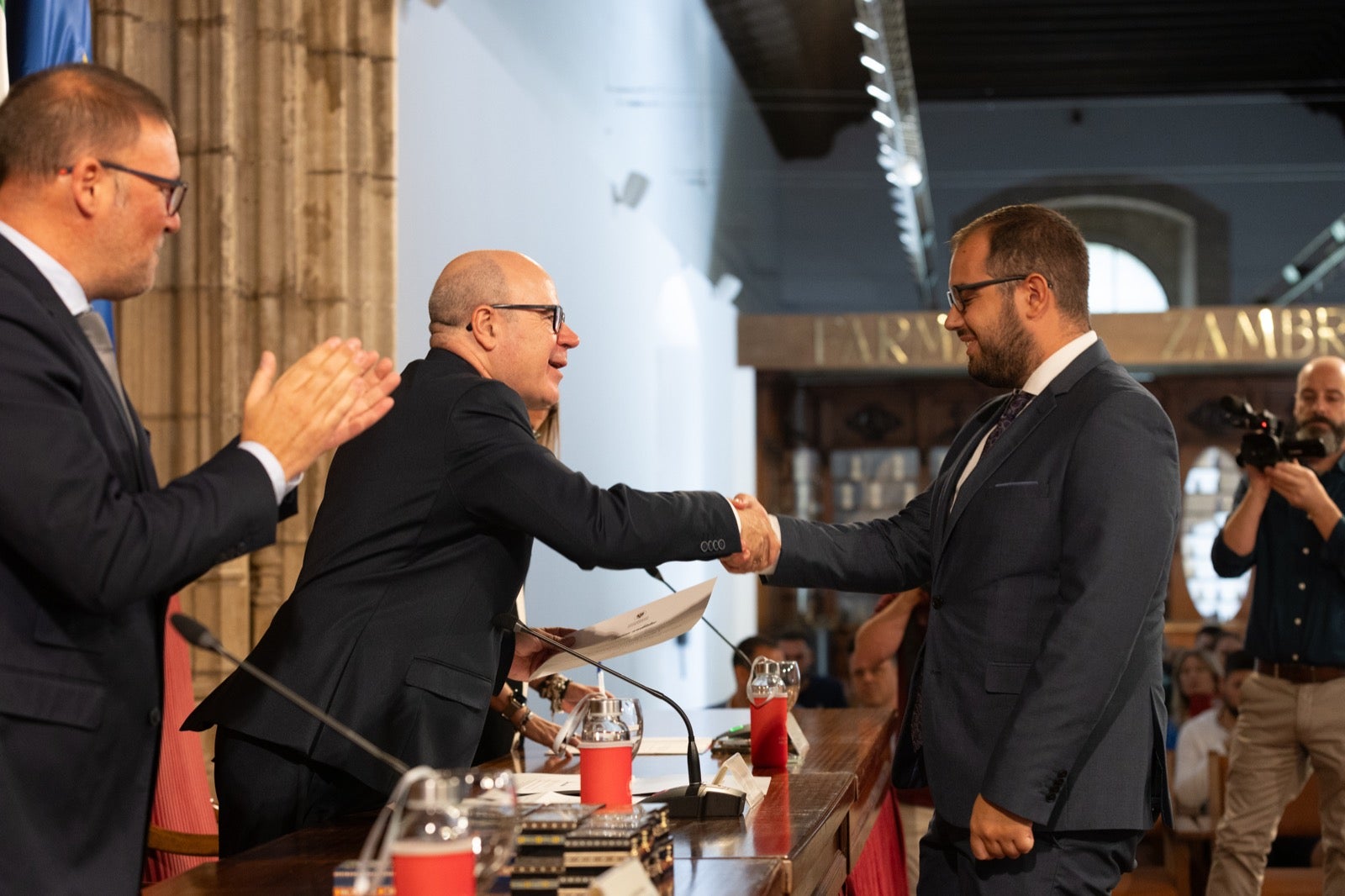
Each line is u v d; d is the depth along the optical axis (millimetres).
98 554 1578
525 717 3129
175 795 3348
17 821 1604
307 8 4465
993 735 2355
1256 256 16188
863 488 14578
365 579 2322
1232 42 14414
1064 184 16469
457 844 1383
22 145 1716
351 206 4508
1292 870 5086
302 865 1832
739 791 2154
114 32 4059
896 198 13812
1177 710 7871
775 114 15117
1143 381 14203
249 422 1786
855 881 2629
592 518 2316
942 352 12664
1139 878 5469
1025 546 2383
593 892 1444
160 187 1779
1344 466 4645
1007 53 14836
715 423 11445
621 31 8258
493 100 5891
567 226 6980
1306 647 4355
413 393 2436
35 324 1637
